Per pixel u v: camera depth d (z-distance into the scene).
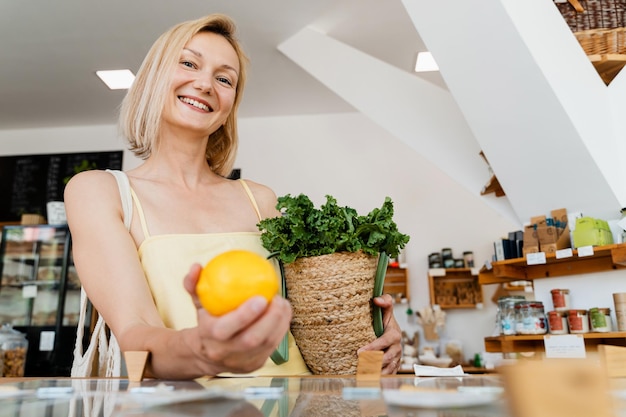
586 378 0.26
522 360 0.28
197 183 1.18
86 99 4.66
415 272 4.79
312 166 5.05
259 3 3.42
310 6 3.46
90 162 5.13
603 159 2.24
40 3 3.34
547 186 2.47
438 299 4.68
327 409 0.40
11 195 5.11
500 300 2.99
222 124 1.27
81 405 0.41
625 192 2.28
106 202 0.98
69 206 0.99
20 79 4.29
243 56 1.29
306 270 0.96
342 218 0.97
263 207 1.25
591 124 2.22
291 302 1.00
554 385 0.26
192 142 1.17
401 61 4.20
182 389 0.50
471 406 0.39
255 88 4.59
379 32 3.79
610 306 2.53
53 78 4.27
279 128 5.16
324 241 0.96
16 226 4.39
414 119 3.21
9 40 3.73
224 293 0.51
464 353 4.57
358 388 0.49
